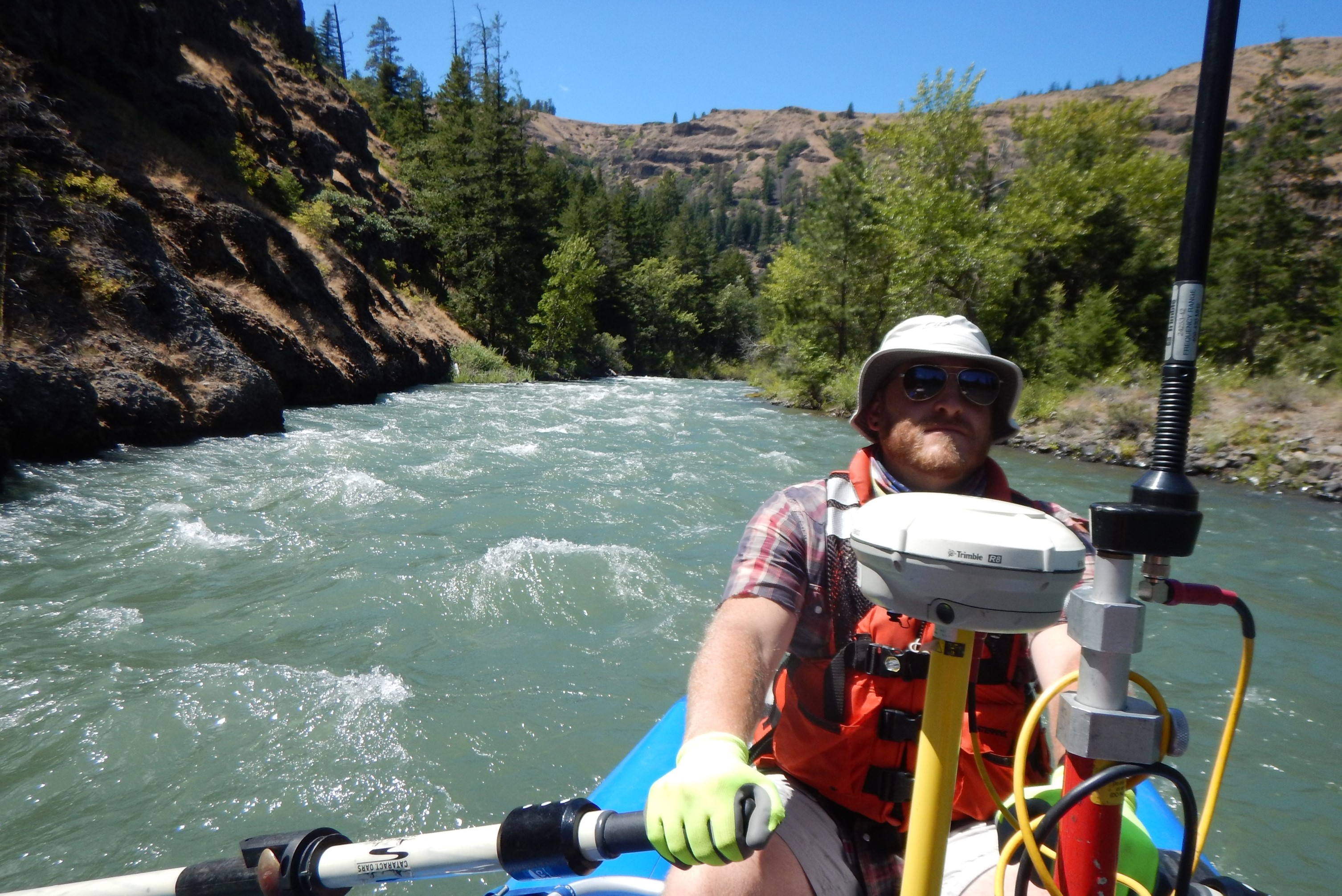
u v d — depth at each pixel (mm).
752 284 92562
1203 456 13609
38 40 16734
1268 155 30453
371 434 13219
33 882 2863
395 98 65875
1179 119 138750
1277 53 31625
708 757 1097
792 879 1425
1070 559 982
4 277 10453
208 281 16562
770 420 20297
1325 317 27344
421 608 5418
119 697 4113
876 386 1779
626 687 4457
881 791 1535
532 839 1176
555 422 16625
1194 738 4297
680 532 7582
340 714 4016
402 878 1255
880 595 1051
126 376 10969
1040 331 22078
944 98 24266
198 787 3418
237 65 27188
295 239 20984
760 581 1537
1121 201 23859
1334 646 5633
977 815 1622
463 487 9188
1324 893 3100
